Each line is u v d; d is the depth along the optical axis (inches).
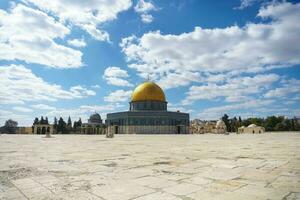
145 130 3282.5
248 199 208.7
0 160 459.8
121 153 597.6
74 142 1186.6
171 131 3348.9
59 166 385.7
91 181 277.9
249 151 641.0
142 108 3454.7
